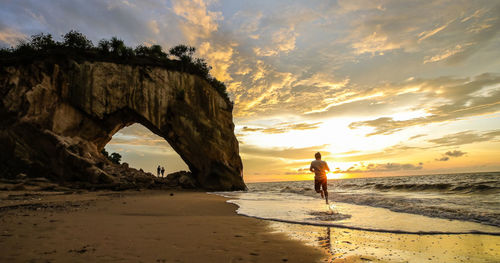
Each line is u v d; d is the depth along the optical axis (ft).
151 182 81.82
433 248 10.52
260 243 11.46
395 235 12.95
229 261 8.81
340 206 25.81
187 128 95.81
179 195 51.44
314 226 15.62
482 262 8.63
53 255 9.16
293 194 49.57
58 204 28.37
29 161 70.08
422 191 46.11
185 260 8.86
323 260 9.02
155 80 97.25
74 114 85.15
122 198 39.37
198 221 17.54
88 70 88.48
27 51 85.15
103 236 12.39
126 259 8.83
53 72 83.15
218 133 99.71
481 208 20.36
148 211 23.43
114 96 90.02
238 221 17.66
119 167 93.56
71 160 70.44
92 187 65.82
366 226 15.20
